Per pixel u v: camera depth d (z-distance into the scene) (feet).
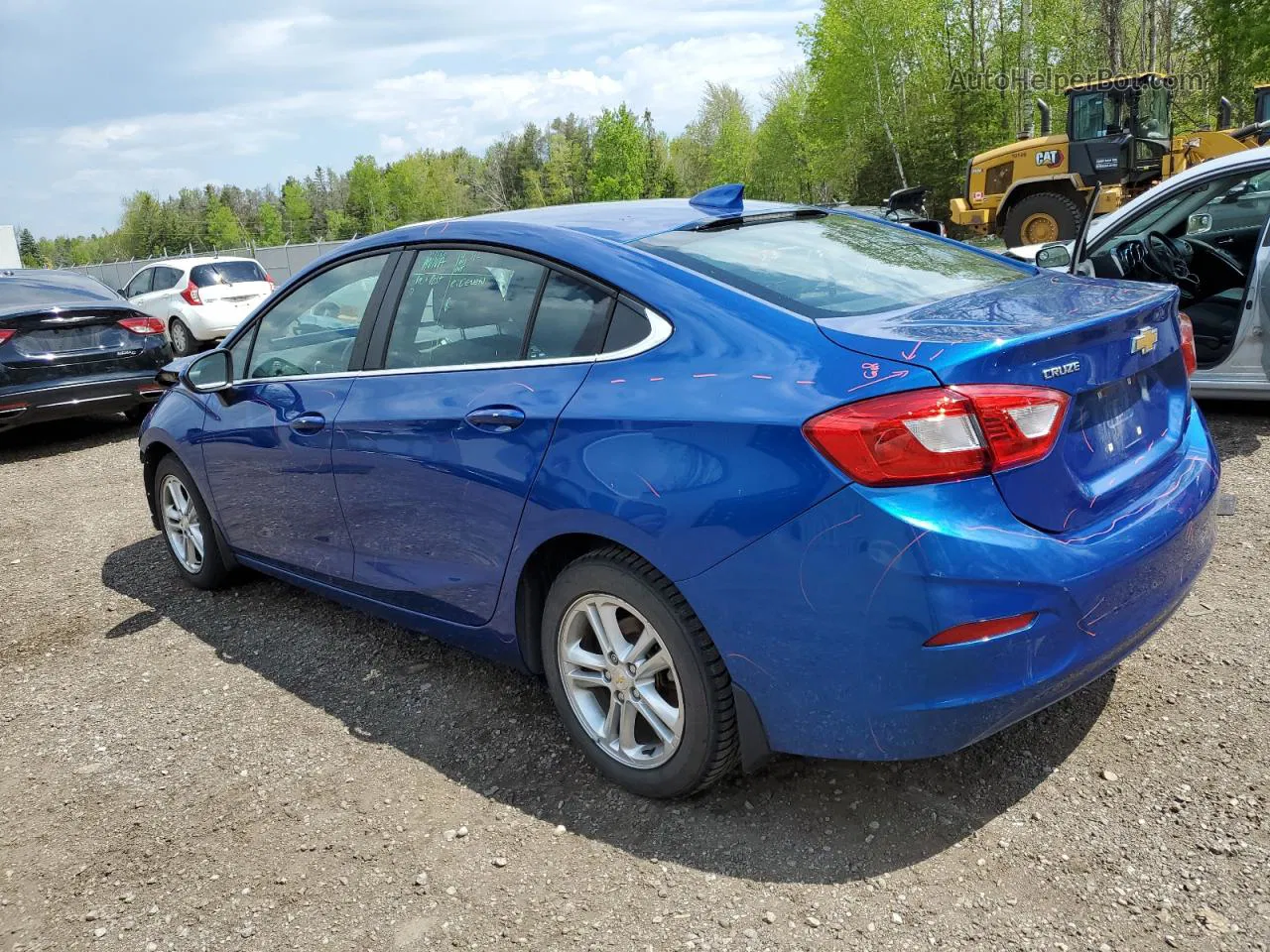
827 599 7.42
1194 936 7.02
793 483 7.47
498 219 10.94
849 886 7.88
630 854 8.54
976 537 7.15
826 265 9.69
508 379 9.72
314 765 10.46
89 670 13.43
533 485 9.14
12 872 9.16
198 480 14.56
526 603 9.97
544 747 10.36
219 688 12.49
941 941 7.20
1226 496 10.52
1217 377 19.36
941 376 7.17
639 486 8.27
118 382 29.32
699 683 8.34
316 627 14.11
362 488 11.34
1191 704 9.93
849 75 150.71
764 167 228.02
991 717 7.45
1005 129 139.74
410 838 9.05
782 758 9.72
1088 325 7.80
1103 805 8.53
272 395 12.75
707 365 8.29
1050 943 7.09
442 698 11.64
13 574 17.89
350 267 12.21
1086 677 7.86
